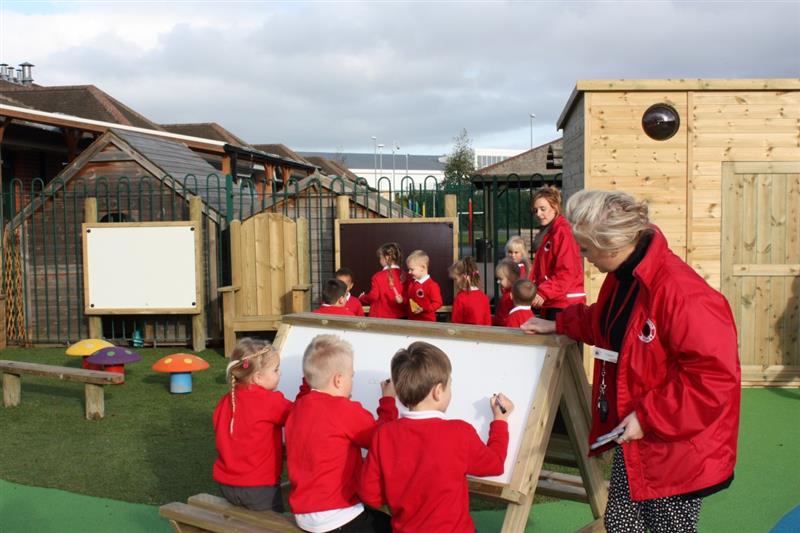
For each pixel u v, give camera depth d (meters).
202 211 11.13
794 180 7.95
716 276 8.04
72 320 11.55
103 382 6.81
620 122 7.97
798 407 7.27
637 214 2.80
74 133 16.31
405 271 9.80
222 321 11.16
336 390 3.38
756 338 8.09
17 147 16.81
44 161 18.53
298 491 3.31
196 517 3.66
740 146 7.94
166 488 5.26
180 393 8.02
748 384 8.11
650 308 2.71
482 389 3.52
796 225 7.98
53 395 8.00
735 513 4.75
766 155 7.93
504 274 6.86
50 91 25.75
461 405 3.54
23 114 14.45
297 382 4.17
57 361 10.21
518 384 3.44
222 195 12.70
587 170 8.01
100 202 11.66
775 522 4.61
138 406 7.51
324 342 3.42
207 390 8.20
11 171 17.41
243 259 10.68
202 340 10.84
